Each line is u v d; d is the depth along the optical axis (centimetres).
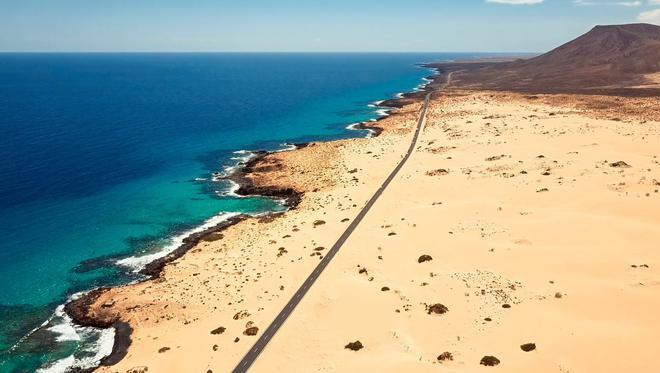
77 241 7231
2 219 8012
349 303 5153
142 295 5662
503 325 4531
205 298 5544
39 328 5134
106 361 4572
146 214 8350
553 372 3825
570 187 7675
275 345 4550
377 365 4097
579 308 4669
